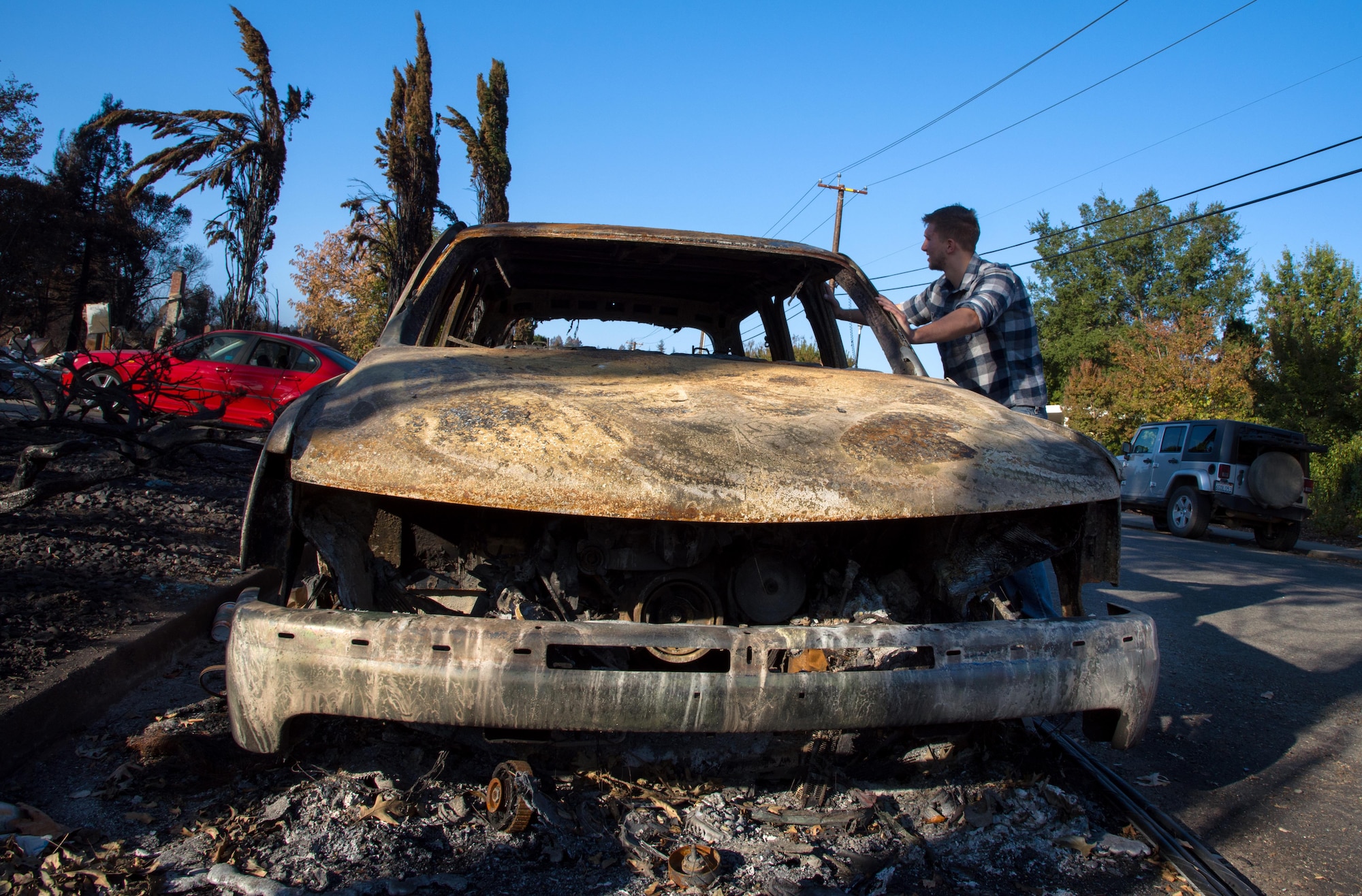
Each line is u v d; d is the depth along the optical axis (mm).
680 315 4613
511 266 3926
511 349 3191
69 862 1946
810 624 2395
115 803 2256
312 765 2455
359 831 2119
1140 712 2264
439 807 2244
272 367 10617
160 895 1856
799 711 2000
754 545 2438
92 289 37375
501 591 2355
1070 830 2385
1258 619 6332
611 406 2398
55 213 33750
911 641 2057
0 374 6098
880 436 2355
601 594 2438
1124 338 48344
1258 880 2287
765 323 4434
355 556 2242
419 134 15648
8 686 2645
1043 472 2324
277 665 1978
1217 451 14289
